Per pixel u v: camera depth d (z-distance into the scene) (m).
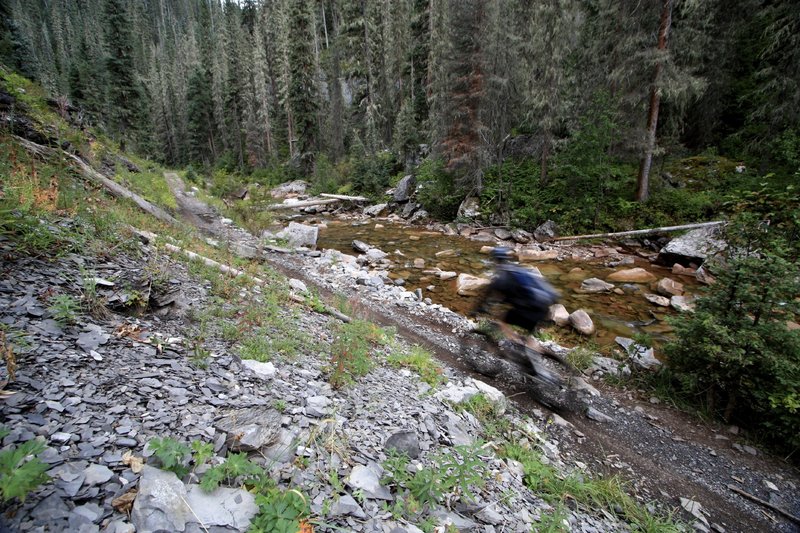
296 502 2.26
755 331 5.68
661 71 17.16
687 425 6.08
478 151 23.08
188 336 4.08
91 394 2.65
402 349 6.83
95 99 41.88
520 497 3.55
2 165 5.33
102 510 1.84
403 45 44.75
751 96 20.70
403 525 2.54
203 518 1.98
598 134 19.05
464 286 12.23
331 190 37.16
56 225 5.03
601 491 4.27
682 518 4.29
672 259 15.88
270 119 57.66
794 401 5.25
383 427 3.71
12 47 28.69
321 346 5.34
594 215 20.33
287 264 11.94
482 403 5.35
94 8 104.44
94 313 3.69
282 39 53.62
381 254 16.95
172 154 75.00
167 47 101.69
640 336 8.80
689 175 20.89
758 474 5.12
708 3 18.19
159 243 6.82
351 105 50.91
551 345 8.58
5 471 1.67
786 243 5.83
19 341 2.86
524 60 24.59
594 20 23.41
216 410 2.95
